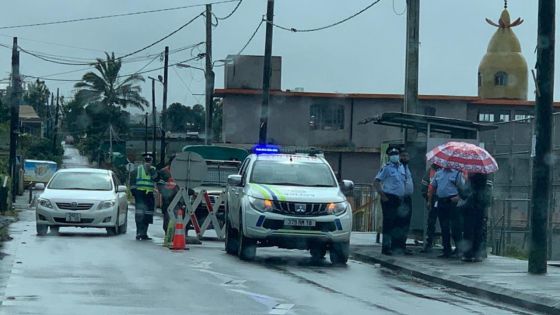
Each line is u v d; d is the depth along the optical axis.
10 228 26.17
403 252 18.03
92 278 13.34
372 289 13.30
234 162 26.12
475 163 16.58
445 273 14.84
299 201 16.38
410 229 19.41
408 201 17.89
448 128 19.05
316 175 17.69
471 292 13.41
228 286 12.88
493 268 15.67
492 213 21.38
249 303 11.27
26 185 63.81
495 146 21.70
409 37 22.03
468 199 16.75
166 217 21.59
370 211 29.88
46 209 22.73
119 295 11.67
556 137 18.95
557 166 19.00
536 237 14.80
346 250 16.84
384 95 46.75
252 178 17.48
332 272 15.53
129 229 27.19
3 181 35.28
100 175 24.48
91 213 22.84
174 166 20.97
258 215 16.30
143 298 11.46
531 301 11.96
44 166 65.50
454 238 17.06
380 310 11.10
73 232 24.88
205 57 40.25
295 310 10.80
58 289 12.10
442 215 17.23
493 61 54.22
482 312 11.41
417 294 13.04
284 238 16.33
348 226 16.58
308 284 13.53
